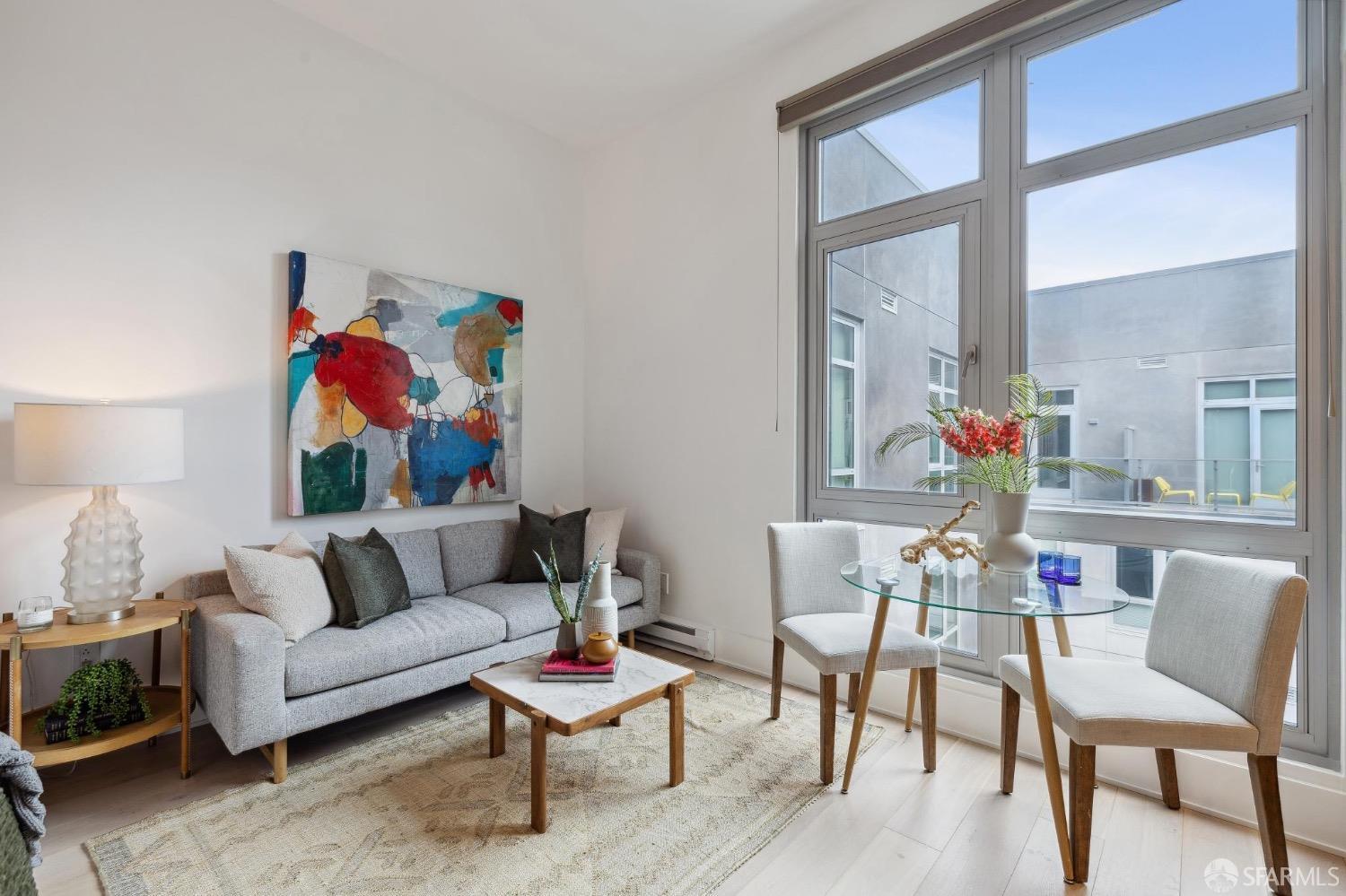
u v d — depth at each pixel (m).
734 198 3.33
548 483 3.99
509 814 1.93
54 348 2.28
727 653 3.32
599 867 1.69
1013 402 2.40
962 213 2.60
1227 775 1.94
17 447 1.99
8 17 2.20
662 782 2.12
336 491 2.95
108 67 2.39
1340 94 1.84
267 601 2.24
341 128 3.04
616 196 3.99
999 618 2.49
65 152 2.30
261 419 2.78
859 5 2.82
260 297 2.78
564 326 4.09
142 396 2.46
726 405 3.36
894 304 2.81
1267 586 1.59
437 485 3.36
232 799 2.00
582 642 2.22
